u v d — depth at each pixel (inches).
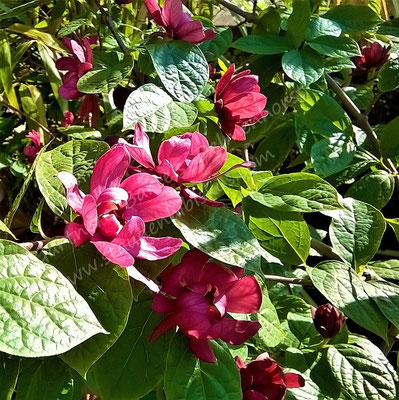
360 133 19.6
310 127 18.2
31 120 21.5
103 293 9.8
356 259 15.2
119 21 19.2
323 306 14.8
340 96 20.0
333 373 14.3
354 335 16.0
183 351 10.9
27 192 21.4
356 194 18.2
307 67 16.7
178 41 14.8
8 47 19.9
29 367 11.3
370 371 14.4
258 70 18.6
